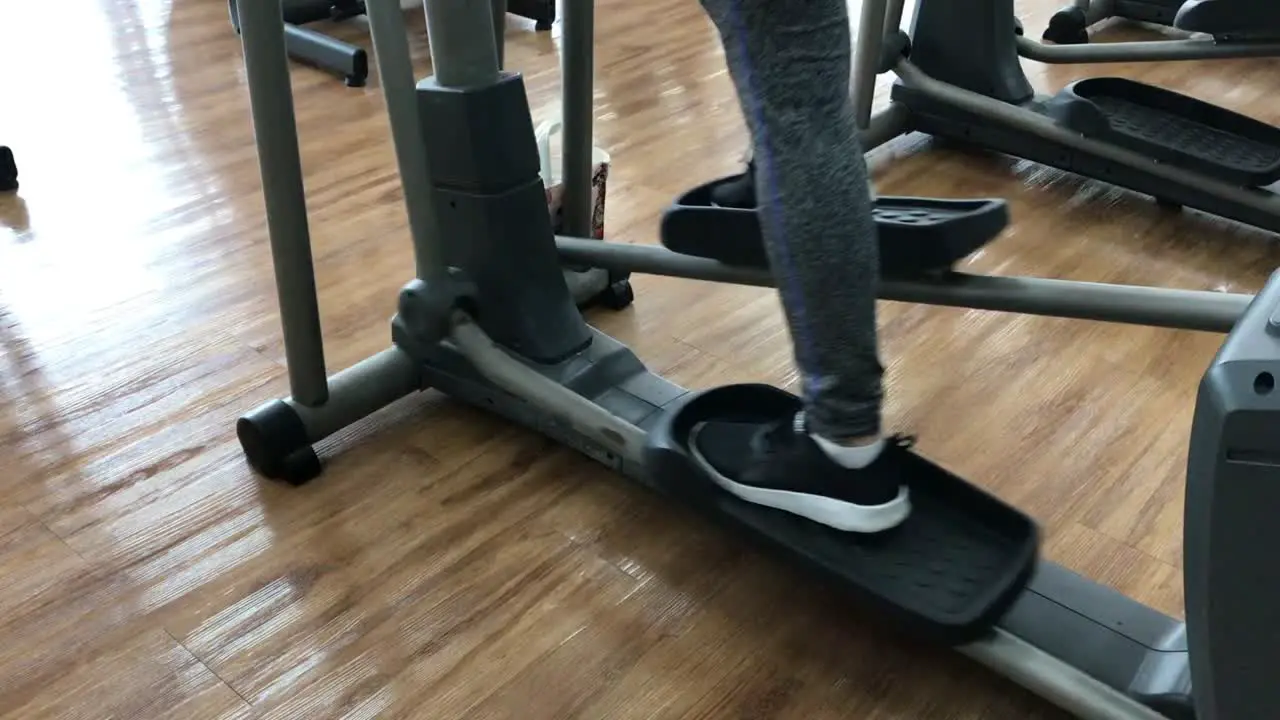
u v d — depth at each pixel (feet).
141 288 5.84
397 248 6.25
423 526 4.21
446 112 4.30
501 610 3.83
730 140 7.63
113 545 4.10
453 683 3.54
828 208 2.74
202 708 3.45
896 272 3.93
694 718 3.42
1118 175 6.60
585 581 3.95
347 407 4.55
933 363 5.18
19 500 4.33
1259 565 2.34
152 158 7.41
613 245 4.82
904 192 6.93
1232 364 2.30
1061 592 3.54
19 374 5.09
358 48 8.58
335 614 3.81
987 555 3.40
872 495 3.31
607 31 10.01
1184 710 3.03
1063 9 9.43
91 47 9.54
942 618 3.17
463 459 4.59
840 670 3.60
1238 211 6.17
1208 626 2.48
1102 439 4.64
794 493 3.41
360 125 7.95
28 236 6.36
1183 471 4.44
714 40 9.73
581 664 3.61
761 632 3.75
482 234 4.48
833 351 2.95
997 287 3.87
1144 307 3.69
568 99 5.01
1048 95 7.91
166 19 10.32
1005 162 7.37
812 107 2.69
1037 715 3.43
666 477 3.72
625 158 7.35
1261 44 6.78
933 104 7.34
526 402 4.47
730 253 4.33
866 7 6.57
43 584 3.92
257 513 4.27
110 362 5.20
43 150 7.50
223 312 5.64
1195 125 6.63
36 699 3.48
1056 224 6.50
